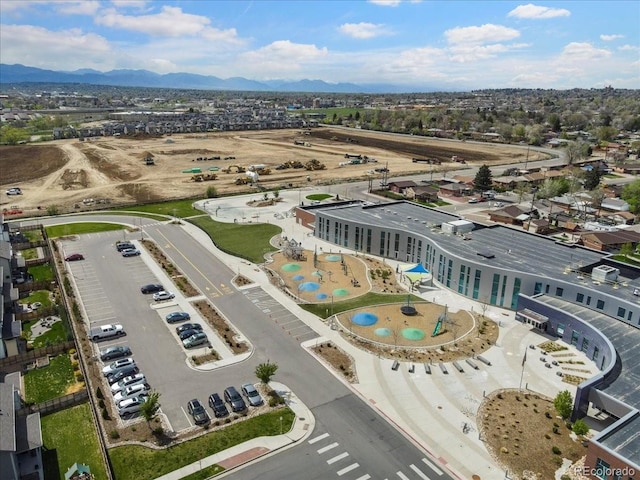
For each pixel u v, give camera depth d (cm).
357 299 9262
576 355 7356
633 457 4781
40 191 17988
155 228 13638
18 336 7169
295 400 6203
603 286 8356
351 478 4959
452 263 9588
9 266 9456
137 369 6844
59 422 5775
